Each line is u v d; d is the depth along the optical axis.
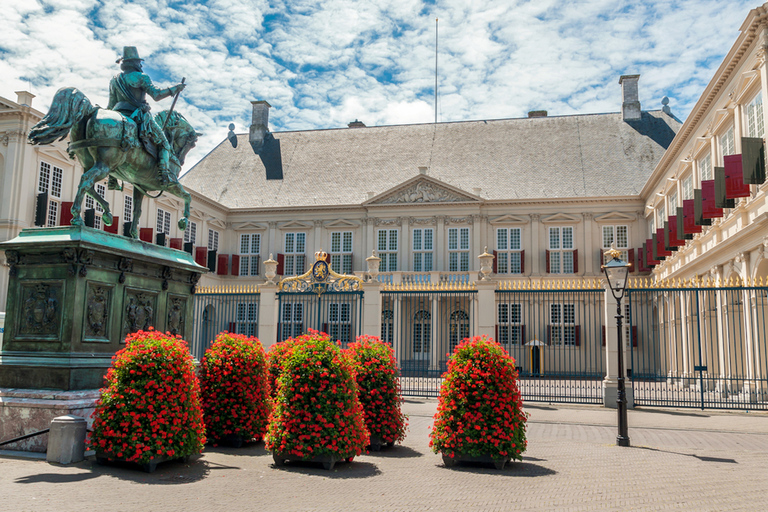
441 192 39.22
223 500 6.73
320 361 9.04
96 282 9.55
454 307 36.91
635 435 12.46
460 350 9.42
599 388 24.53
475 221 38.75
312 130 47.94
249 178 44.81
